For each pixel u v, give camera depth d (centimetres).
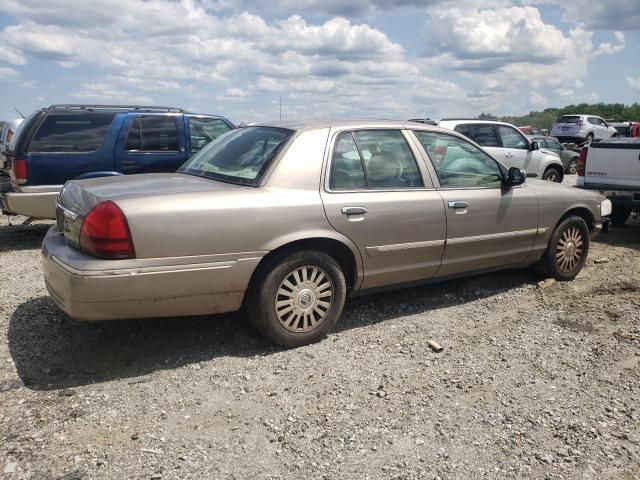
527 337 460
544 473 288
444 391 371
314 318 436
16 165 750
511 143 1290
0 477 277
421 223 479
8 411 336
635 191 820
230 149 478
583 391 371
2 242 816
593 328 477
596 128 3094
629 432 324
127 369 395
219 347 431
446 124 1234
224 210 388
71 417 332
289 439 314
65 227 414
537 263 604
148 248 367
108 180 446
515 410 347
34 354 411
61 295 374
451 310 524
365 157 464
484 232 526
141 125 815
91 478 278
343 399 359
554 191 589
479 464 294
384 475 285
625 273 643
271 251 410
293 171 426
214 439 313
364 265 457
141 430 321
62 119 770
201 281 385
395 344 445
